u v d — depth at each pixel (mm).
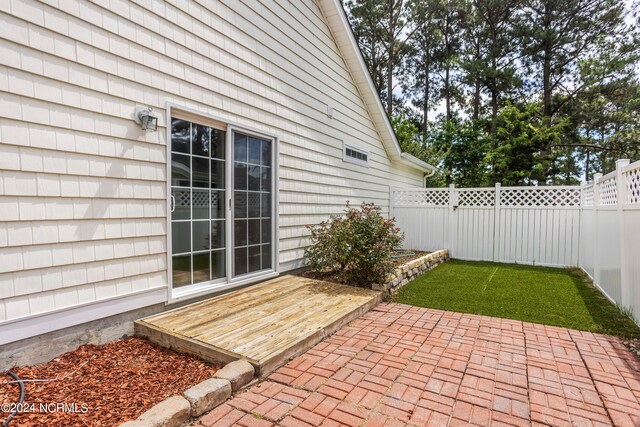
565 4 17016
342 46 6590
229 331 2924
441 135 17469
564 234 7141
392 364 2699
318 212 6012
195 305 3580
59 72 2512
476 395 2275
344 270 5262
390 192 9281
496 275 6293
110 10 2828
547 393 2311
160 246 3271
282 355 2621
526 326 3604
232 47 4074
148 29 3131
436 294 4926
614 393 2314
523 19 18719
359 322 3676
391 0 20406
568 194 7105
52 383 2213
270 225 4844
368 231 4930
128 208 2994
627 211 3898
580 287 5359
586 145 17016
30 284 2391
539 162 13680
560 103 18141
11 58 2270
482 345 3104
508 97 18891
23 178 2344
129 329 3033
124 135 2947
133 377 2346
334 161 6555
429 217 8703
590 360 2812
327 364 2678
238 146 4238
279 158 4945
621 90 16641
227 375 2234
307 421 1969
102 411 1932
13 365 2324
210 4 3771
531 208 7465
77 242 2646
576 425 1973
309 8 5680
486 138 15883
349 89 7102
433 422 1979
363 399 2209
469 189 8141
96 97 2744
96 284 2777
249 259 4461
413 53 22438
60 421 1816
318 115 5984
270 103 4738
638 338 3273
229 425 1919
